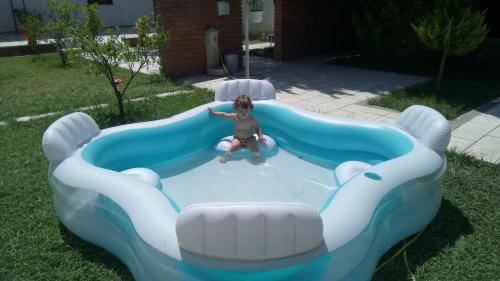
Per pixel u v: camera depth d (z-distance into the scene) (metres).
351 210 2.96
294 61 12.91
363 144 5.03
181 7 9.90
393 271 3.14
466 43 7.61
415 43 10.74
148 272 2.79
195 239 2.49
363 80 9.98
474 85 9.16
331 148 5.31
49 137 3.73
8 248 3.44
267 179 4.80
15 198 4.26
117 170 4.81
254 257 2.46
